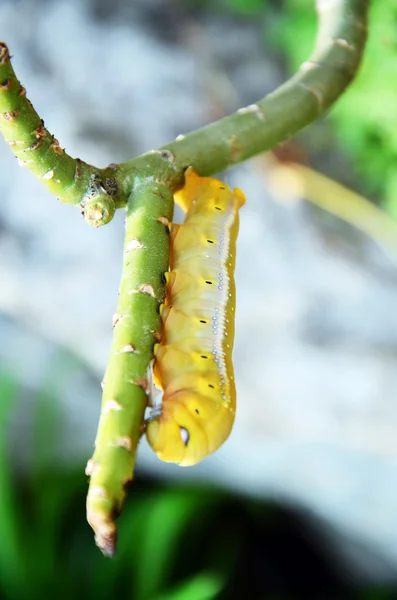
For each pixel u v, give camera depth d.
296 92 0.30
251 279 0.82
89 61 0.95
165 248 0.27
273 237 0.84
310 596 0.85
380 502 0.77
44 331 0.86
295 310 0.80
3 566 0.73
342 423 0.77
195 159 0.29
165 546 0.73
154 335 0.26
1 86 0.25
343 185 0.87
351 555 0.83
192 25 1.02
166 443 0.26
